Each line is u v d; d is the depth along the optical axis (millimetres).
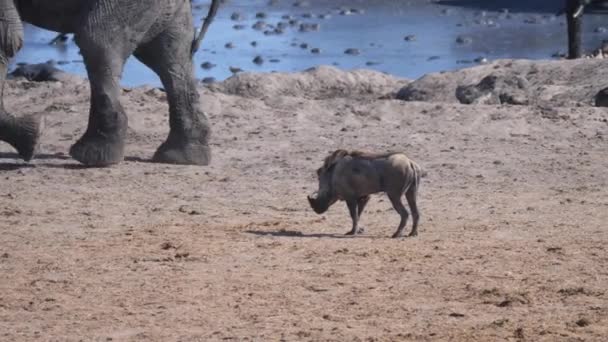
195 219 61750
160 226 59688
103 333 40656
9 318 42781
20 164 76375
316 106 98688
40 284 47781
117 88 75938
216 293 46156
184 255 52375
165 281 48094
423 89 111938
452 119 92688
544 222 60812
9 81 103812
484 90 105750
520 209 64562
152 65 78812
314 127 90500
